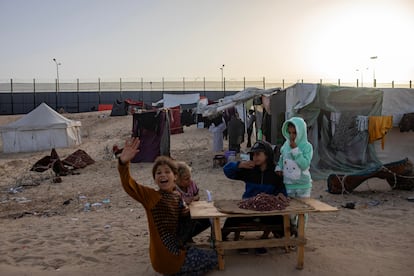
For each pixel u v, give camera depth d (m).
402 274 4.66
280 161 5.57
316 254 5.29
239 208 4.75
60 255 5.80
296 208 4.67
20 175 15.84
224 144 24.33
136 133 18.78
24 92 61.06
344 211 8.25
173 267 4.47
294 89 12.52
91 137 34.59
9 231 7.45
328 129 12.66
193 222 4.88
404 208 8.45
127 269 5.09
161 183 4.59
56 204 10.39
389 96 13.42
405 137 13.32
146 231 7.14
